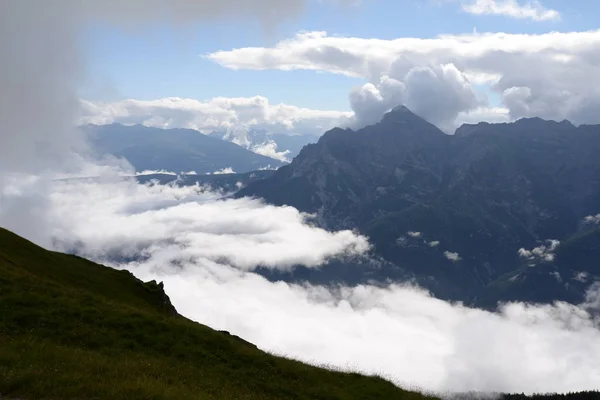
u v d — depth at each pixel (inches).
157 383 1176.2
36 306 1670.8
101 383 1079.6
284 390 1601.9
